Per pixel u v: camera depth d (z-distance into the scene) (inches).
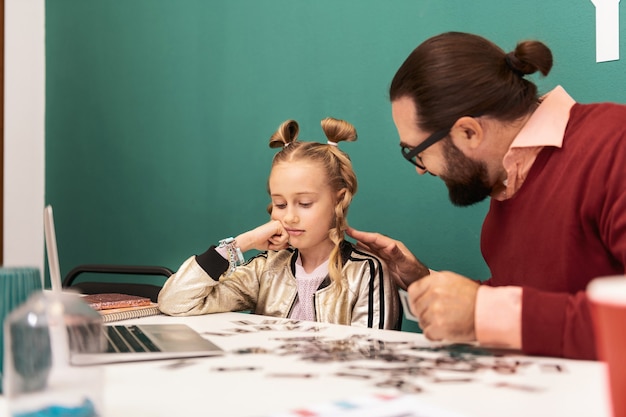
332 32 77.8
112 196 104.6
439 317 33.7
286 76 82.4
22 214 113.1
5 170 111.3
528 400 24.2
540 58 41.8
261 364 30.5
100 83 106.4
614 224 37.6
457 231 67.8
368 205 75.2
